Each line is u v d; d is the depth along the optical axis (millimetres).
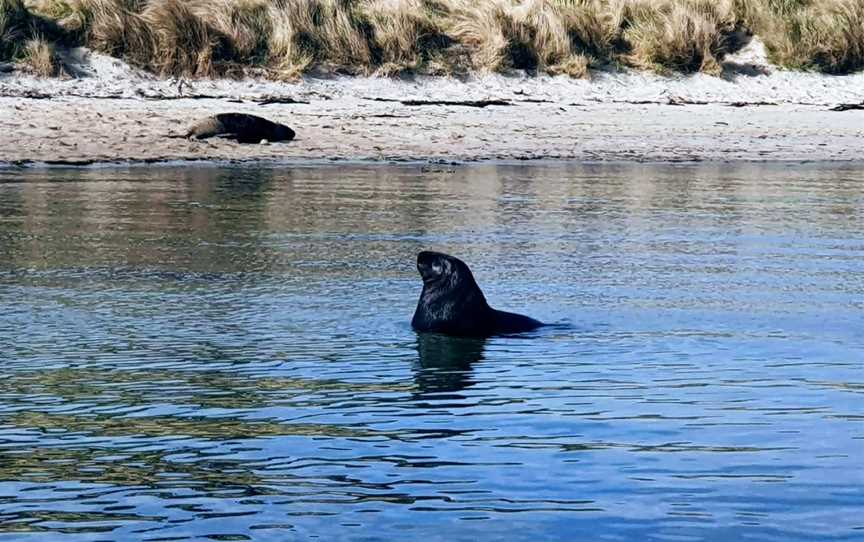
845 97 114500
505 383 27703
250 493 19609
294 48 104812
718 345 32281
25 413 24375
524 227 53594
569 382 27875
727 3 123250
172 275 41000
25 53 97625
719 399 26297
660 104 107500
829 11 124312
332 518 18453
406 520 18406
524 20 113250
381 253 46125
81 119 85000
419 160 77750
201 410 24812
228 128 81188
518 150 83188
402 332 33344
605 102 106562
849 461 21641
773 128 98125
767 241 51219
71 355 29672
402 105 99312
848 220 57875
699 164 80562
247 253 45625
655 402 25984
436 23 112375
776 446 22562
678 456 21844
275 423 23891
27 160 71375
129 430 23234
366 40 107688
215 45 102500
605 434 23312
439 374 28391
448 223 54250
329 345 31422
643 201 63031
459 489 19875
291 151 79062
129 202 58156
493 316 34062
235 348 30844
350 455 21703
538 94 106875
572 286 40625
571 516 18656
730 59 118750
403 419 24328
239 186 65000
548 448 22266
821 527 18312
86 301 36500
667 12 121250
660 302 38219
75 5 102750
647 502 19312
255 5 109188
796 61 119125
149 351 30234
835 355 31250
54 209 55375
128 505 18984
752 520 18562
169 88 98312
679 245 49719
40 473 20531
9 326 32906
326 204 59125
